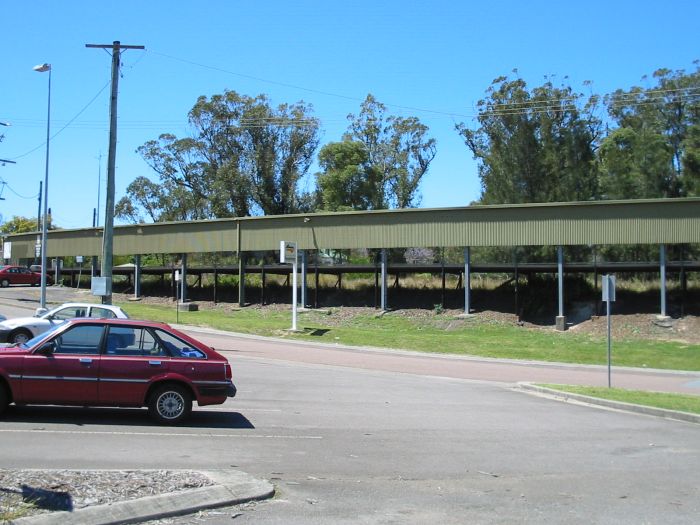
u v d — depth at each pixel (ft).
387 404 50.96
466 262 133.28
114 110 84.38
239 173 237.25
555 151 173.47
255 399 50.11
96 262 189.37
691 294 131.85
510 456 33.24
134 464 27.48
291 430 37.88
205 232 158.92
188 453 30.27
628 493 26.45
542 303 138.72
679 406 51.78
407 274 176.76
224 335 111.34
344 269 150.92
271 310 153.17
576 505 24.44
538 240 126.41
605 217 122.52
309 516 21.91
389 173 245.65
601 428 43.19
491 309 138.00
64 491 21.49
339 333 116.67
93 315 71.56
